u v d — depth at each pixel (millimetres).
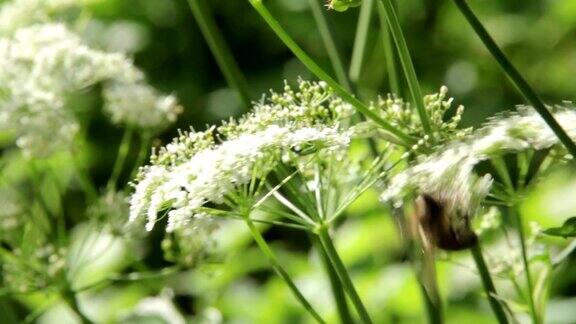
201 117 2492
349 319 1230
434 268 1129
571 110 1113
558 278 1647
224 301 1661
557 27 2500
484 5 2604
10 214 1306
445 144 1121
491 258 1183
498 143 1098
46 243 1391
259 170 1124
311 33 2584
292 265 1662
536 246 1191
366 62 2260
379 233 1623
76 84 1304
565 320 1573
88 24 2578
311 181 1164
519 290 1176
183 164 1121
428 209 1114
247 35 2648
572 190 1699
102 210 1297
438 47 2613
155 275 1283
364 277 1588
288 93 1138
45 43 1311
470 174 1107
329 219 1138
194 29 2623
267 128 1127
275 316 1604
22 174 1729
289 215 1138
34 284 1293
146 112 1316
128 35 2588
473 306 1627
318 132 1117
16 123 1292
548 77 2506
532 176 1178
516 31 2535
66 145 1300
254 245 2137
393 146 1157
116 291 1711
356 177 1169
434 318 1204
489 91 2512
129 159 2332
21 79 1304
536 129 1099
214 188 1110
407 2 2639
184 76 2590
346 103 1149
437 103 1132
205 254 1290
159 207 1112
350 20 2525
